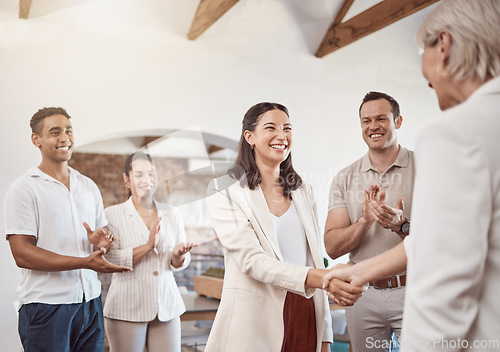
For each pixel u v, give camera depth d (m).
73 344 2.26
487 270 0.79
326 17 4.93
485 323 0.78
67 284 2.22
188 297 2.46
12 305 3.57
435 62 0.92
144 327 2.28
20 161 3.82
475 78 0.87
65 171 2.24
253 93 4.79
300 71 5.00
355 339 2.40
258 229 1.74
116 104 4.19
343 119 5.11
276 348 1.69
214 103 4.61
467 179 0.76
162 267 2.25
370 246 2.39
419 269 0.80
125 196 2.18
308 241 1.84
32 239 2.19
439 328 0.77
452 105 0.94
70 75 4.05
